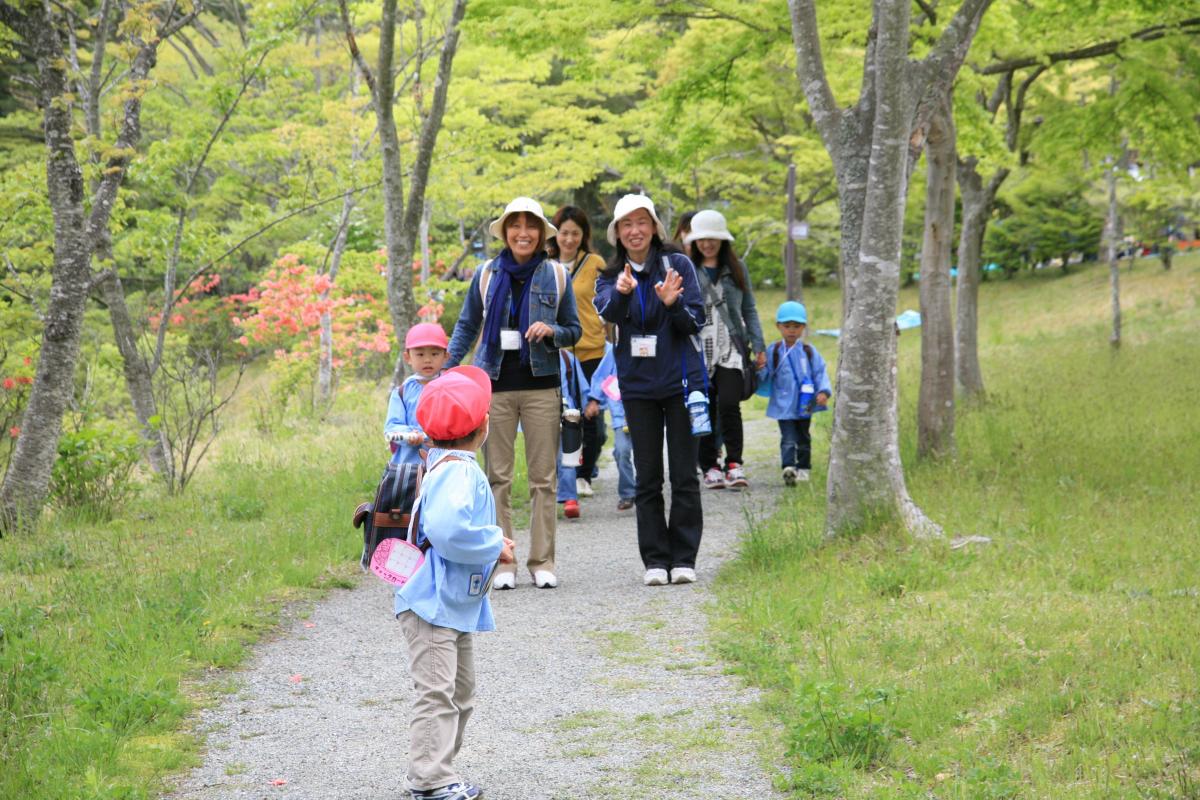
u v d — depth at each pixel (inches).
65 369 327.0
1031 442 386.9
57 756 148.0
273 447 501.7
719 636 208.4
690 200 1136.2
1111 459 348.8
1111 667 164.2
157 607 221.8
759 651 190.9
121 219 429.7
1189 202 1064.8
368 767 152.5
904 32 257.4
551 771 149.1
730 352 368.5
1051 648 179.8
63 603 228.4
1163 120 548.4
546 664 197.9
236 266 997.2
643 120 829.2
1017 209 1294.3
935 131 373.7
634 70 796.0
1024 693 158.6
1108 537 249.6
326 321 705.6
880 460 265.0
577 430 332.8
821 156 903.1
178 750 157.2
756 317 374.9
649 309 250.7
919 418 375.6
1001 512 279.9
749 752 152.6
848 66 505.7
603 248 1328.7
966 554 239.5
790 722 158.9
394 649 211.2
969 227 578.9
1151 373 625.0
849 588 223.8
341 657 206.4
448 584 134.7
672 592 246.7
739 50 454.3
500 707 176.4
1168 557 230.7
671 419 254.4
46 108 326.6
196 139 463.8
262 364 933.8
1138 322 965.8
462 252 794.2
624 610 232.8
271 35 448.8
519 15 414.0
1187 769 129.1
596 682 186.9
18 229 412.8
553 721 169.0
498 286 251.6
